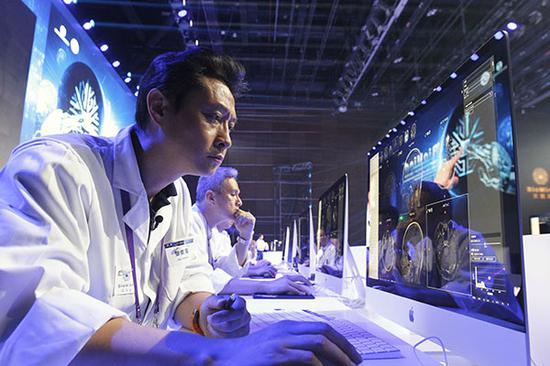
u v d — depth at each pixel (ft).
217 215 8.36
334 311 4.15
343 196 5.19
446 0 20.25
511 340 1.71
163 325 3.23
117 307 2.62
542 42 21.29
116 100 19.76
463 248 2.16
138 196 2.70
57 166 2.09
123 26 19.33
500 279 1.81
